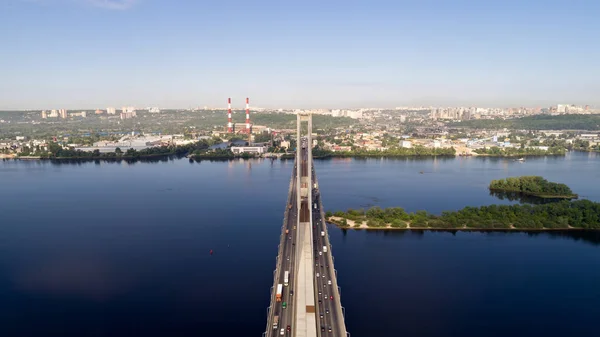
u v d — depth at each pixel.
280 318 193.25
